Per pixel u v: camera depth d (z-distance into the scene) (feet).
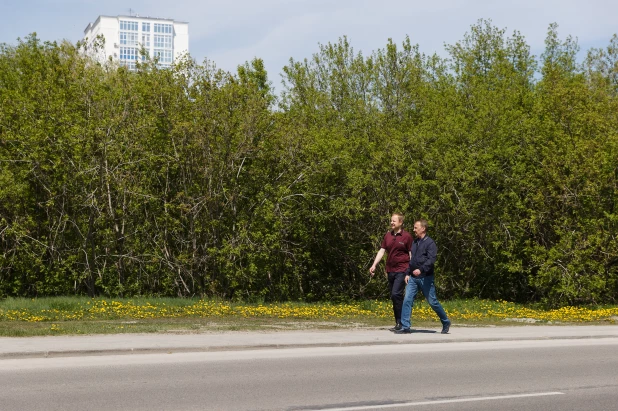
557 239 107.96
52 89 96.07
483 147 107.14
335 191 109.09
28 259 95.71
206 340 48.52
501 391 34.12
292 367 39.63
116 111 97.50
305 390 33.35
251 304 89.51
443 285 113.29
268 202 98.17
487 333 57.16
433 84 137.39
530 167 108.47
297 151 102.47
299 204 105.70
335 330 57.77
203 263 100.27
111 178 94.53
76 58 105.60
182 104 98.63
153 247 100.12
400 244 56.90
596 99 117.29
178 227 99.09
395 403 30.91
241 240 97.30
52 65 100.27
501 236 108.47
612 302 110.01
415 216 105.29
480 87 120.88
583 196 103.14
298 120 108.47
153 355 43.37
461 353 46.70
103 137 94.12
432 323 66.13
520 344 52.85
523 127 108.58
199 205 97.76
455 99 118.83
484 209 107.24
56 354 42.09
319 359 42.80
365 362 42.01
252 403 30.37
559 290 100.63
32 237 96.27
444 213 107.14
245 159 101.09
